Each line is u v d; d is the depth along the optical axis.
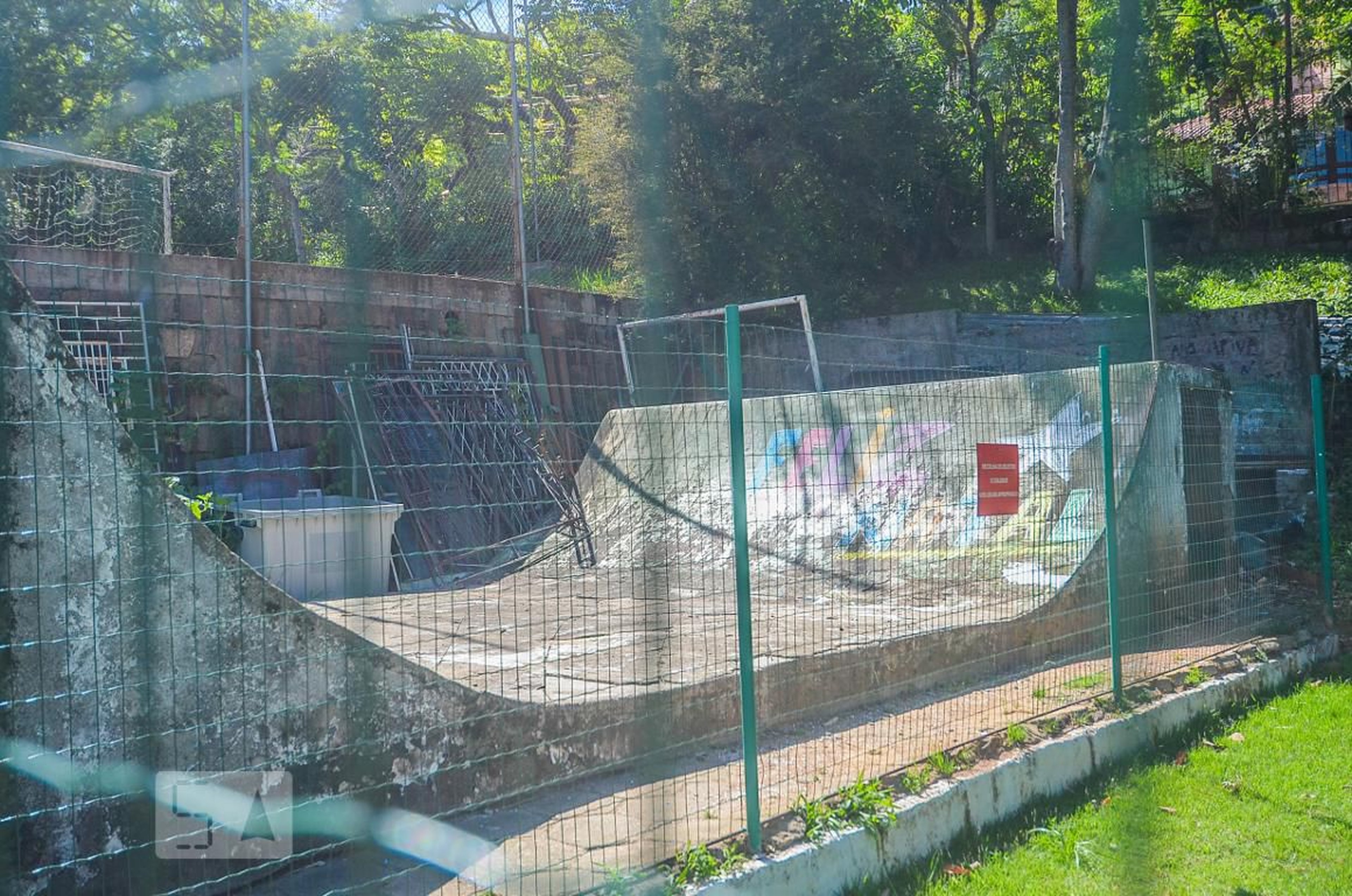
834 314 19.53
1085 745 5.39
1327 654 7.79
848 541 8.69
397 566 9.74
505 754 4.03
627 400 15.27
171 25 16.17
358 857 3.81
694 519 9.89
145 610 3.33
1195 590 7.79
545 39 21.19
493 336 14.05
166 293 11.01
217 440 10.66
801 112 18.69
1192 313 13.84
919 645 6.21
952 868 4.29
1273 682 7.03
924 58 26.50
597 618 7.07
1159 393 7.87
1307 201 21.95
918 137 20.34
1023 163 25.22
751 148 18.91
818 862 3.95
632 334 15.55
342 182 16.45
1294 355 13.04
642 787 4.54
